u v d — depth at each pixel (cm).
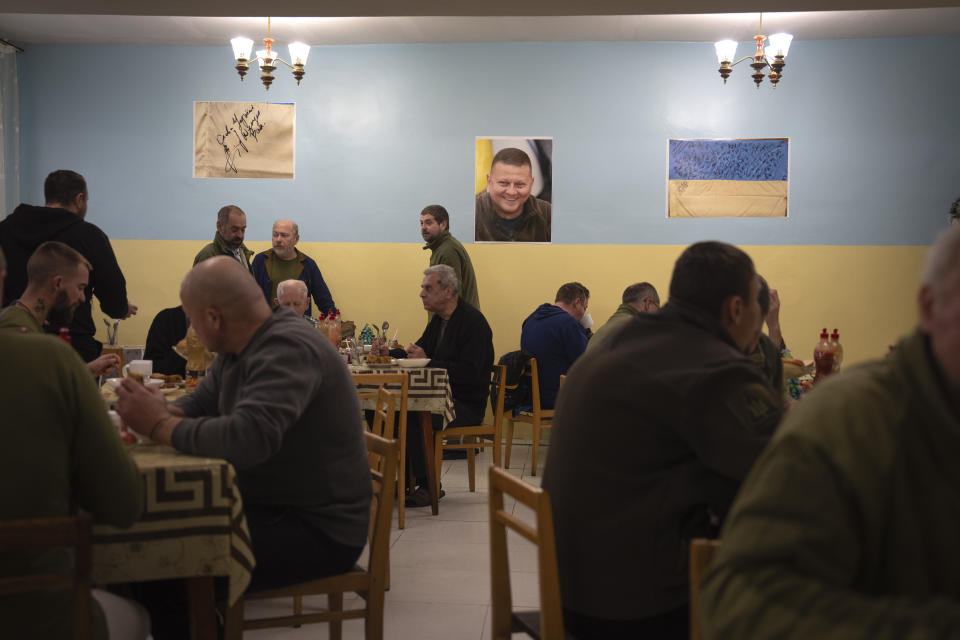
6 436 137
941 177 644
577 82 661
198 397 227
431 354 486
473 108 666
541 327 551
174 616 199
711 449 141
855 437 82
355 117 670
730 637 77
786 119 650
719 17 598
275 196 673
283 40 657
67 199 392
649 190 659
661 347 152
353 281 673
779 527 80
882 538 81
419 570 342
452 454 591
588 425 153
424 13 485
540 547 143
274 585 199
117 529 164
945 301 79
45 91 674
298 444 199
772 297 370
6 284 378
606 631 150
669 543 146
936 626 67
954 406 82
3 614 133
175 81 673
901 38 642
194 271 200
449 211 668
